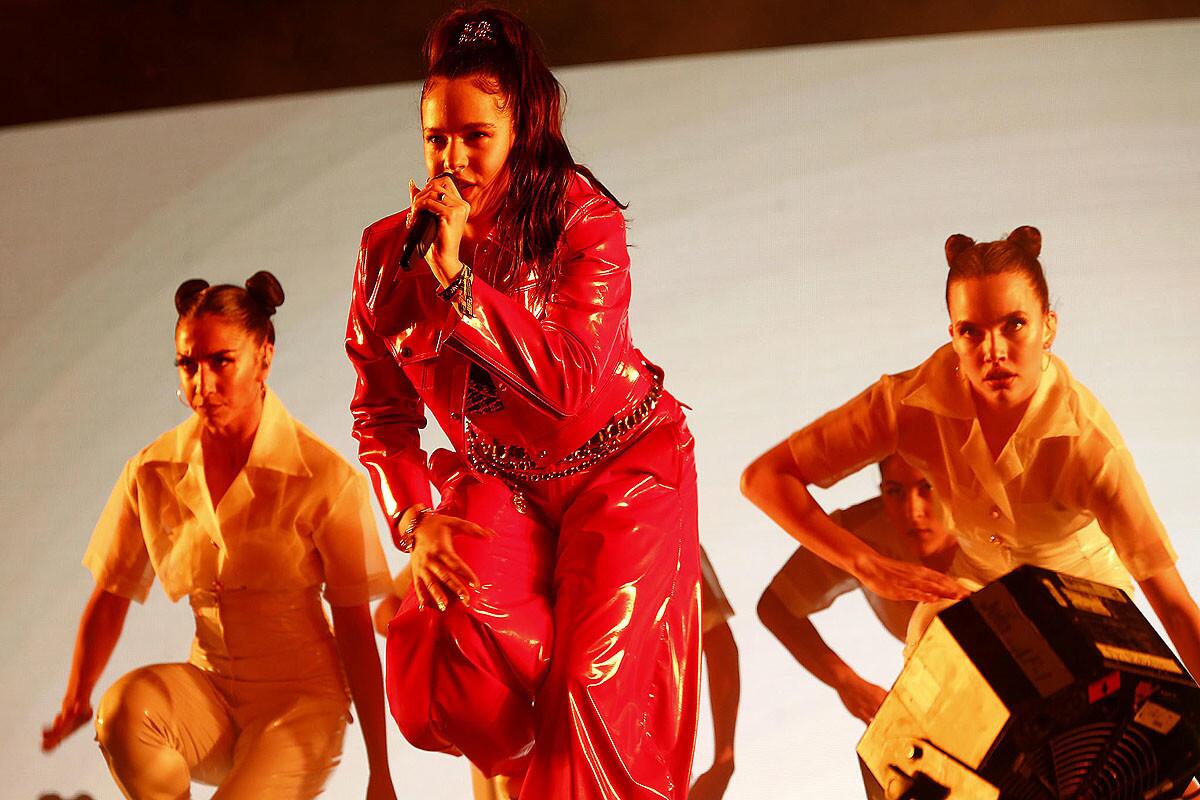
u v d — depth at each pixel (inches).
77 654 247.4
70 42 361.1
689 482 181.9
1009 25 344.8
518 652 163.6
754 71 313.4
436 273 154.5
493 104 166.4
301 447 256.8
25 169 326.0
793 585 236.8
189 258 305.6
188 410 281.9
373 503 250.1
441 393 169.0
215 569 245.9
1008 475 242.1
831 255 284.7
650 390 179.5
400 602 243.0
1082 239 280.4
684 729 177.2
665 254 289.6
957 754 158.4
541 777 160.9
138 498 256.4
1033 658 153.6
